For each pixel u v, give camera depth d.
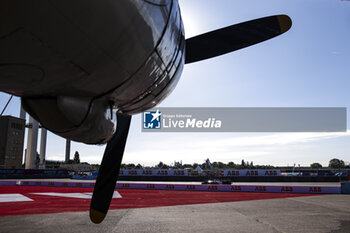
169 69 2.14
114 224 5.61
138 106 2.52
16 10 0.90
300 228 5.35
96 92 1.69
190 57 3.54
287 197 11.98
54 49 1.12
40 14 0.95
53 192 13.10
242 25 3.34
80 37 1.13
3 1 0.86
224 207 8.49
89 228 5.18
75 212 7.00
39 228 5.10
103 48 1.26
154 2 1.38
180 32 2.02
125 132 3.26
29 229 5.01
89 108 1.79
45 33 1.02
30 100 1.59
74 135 2.00
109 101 1.95
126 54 1.42
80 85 1.52
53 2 0.95
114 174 3.15
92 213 3.01
